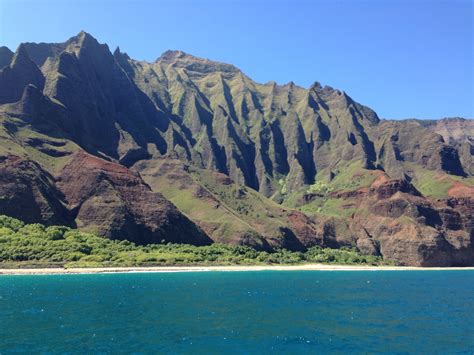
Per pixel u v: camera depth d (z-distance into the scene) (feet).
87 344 171.53
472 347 174.40
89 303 273.54
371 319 232.32
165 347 168.55
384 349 170.19
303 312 253.24
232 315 239.50
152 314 238.07
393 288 399.24
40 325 205.36
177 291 343.46
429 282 475.31
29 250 555.28
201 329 201.36
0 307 256.32
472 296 338.13
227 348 168.45
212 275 528.22
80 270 535.19
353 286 412.57
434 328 209.26
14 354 157.38
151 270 572.92
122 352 161.07
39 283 402.52
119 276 497.05
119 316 230.68
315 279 495.82
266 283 428.56
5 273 513.45
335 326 212.43
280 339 183.83
